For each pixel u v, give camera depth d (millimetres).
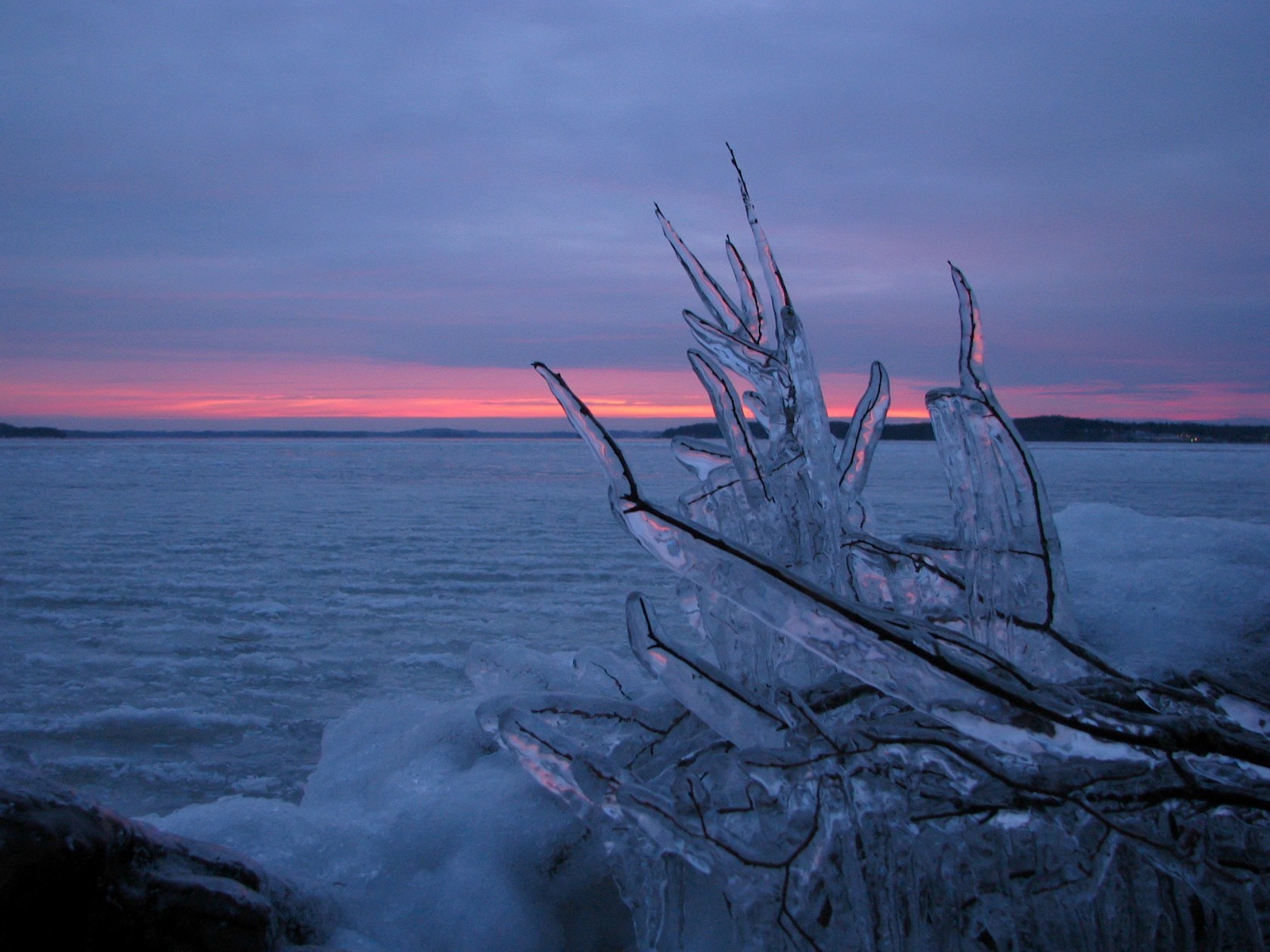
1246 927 975
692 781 1080
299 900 1111
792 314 1372
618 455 947
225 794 2584
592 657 1990
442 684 4023
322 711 3539
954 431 1336
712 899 1110
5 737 3109
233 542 10086
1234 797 967
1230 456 41094
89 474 27797
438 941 1188
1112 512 2736
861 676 938
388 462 40969
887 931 994
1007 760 1017
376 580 7238
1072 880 1010
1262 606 1809
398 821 1390
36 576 7387
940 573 1470
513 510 14828
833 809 1021
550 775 1108
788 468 1326
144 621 5500
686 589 1515
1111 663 1277
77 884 850
